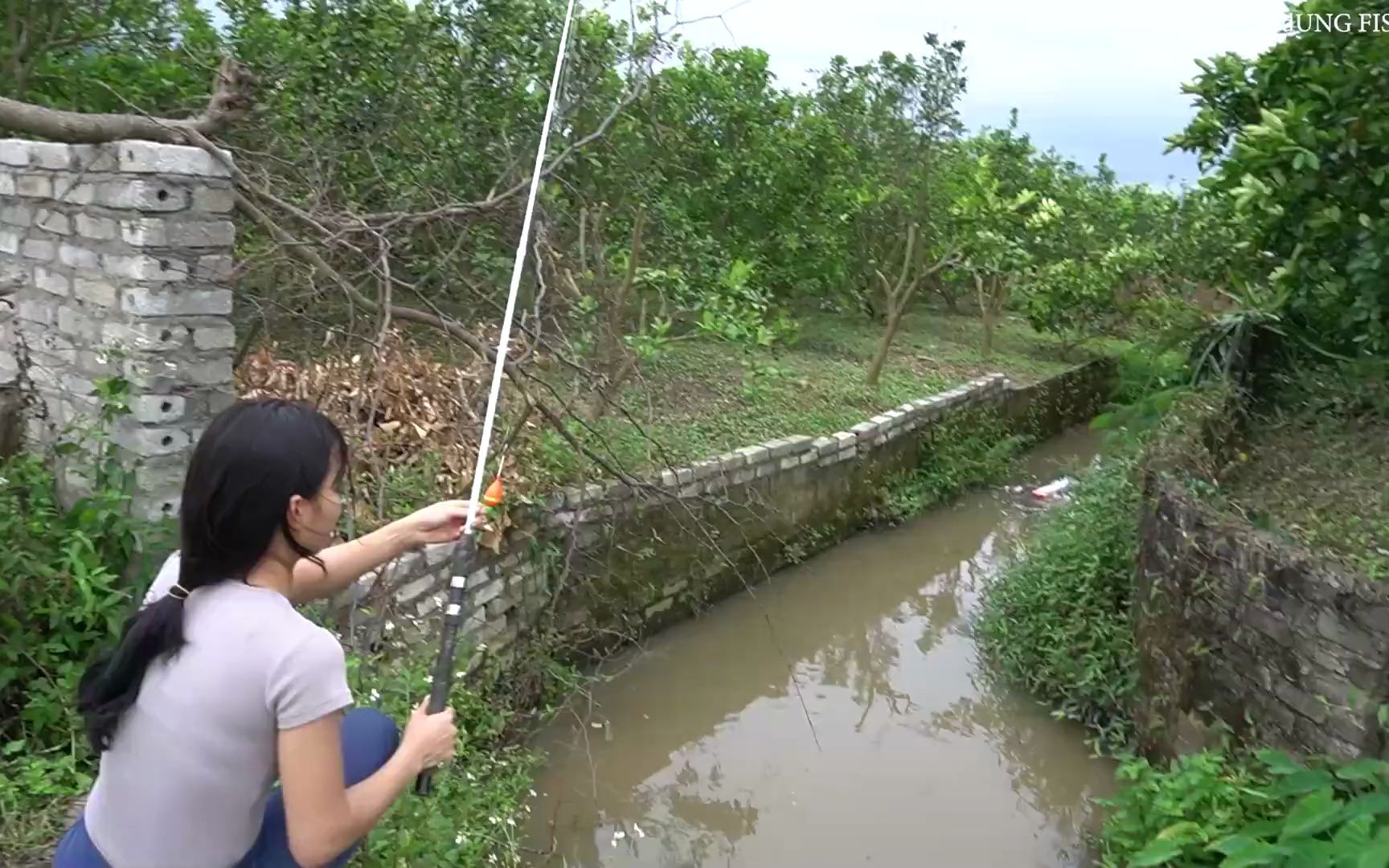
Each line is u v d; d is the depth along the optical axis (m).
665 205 7.62
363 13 6.13
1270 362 6.83
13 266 4.01
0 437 3.83
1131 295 11.99
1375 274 5.14
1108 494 6.10
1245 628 4.13
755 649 6.27
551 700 5.13
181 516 1.65
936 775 5.04
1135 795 3.97
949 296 14.41
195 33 6.26
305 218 3.93
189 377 3.48
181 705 1.59
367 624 3.90
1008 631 6.11
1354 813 2.99
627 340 6.03
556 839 4.30
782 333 9.09
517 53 6.55
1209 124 5.98
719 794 4.81
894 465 8.72
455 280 5.24
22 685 3.13
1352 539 4.47
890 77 11.09
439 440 5.02
